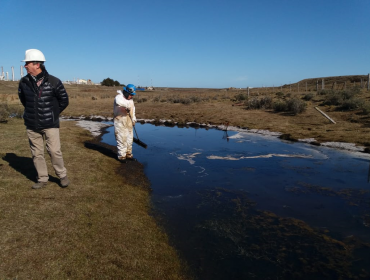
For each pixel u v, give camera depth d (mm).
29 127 4859
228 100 33594
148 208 5625
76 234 3912
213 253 4285
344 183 7297
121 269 3402
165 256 3984
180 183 7258
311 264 4086
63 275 3113
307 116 18297
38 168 5176
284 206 5988
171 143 12281
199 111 24016
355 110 17953
